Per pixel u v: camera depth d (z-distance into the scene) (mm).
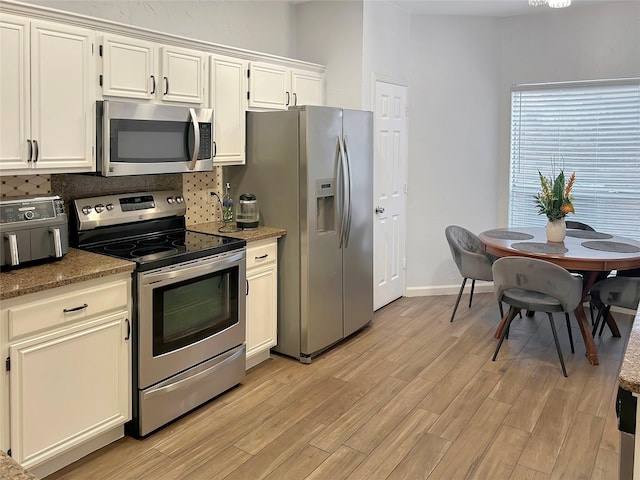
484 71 5016
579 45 4707
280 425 2719
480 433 2643
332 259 3658
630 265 3400
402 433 2643
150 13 3303
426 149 5023
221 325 2992
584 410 2877
